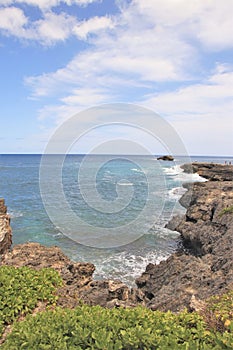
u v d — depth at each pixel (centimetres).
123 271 1450
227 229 1364
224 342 403
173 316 521
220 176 4416
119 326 462
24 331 460
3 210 1930
